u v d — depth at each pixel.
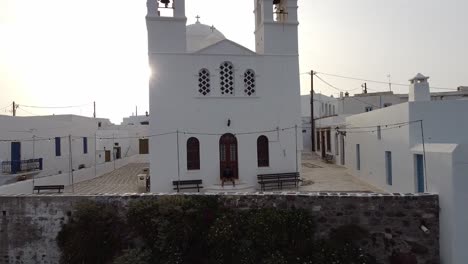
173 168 19.95
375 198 12.38
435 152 12.38
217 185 19.78
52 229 13.08
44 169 27.64
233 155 20.73
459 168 11.24
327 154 35.72
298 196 12.64
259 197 12.77
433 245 12.15
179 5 20.09
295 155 21.14
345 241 12.20
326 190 19.81
